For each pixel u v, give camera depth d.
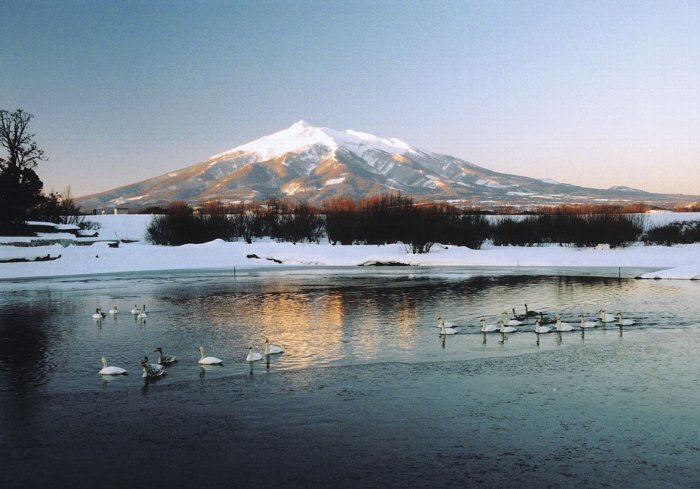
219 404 22.39
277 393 23.59
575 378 25.11
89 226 142.00
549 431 19.44
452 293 54.44
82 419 21.00
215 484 16.23
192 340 34.12
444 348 31.05
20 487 16.17
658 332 34.56
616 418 20.48
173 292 57.56
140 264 89.12
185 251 99.50
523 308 44.59
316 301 49.84
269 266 90.88
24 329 38.06
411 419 20.61
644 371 26.06
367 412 21.33
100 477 16.70
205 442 18.92
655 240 112.19
